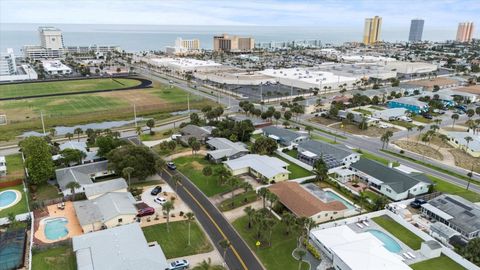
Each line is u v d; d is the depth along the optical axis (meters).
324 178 115.56
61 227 90.69
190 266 75.69
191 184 116.25
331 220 94.94
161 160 119.62
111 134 146.50
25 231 85.38
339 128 180.75
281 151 143.62
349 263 72.00
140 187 112.69
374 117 197.38
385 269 70.38
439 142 160.75
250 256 79.75
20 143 141.88
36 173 108.94
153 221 93.81
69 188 103.44
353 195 107.75
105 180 118.12
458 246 83.12
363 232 88.44
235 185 105.12
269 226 82.56
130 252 74.81
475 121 184.25
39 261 76.38
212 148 147.25
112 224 90.75
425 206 98.81
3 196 106.38
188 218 90.06
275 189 106.19
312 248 80.75
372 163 122.62
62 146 141.75
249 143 156.38
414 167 132.25
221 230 90.00
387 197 109.06
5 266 74.00
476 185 117.69
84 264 70.38
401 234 89.25
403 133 173.25
